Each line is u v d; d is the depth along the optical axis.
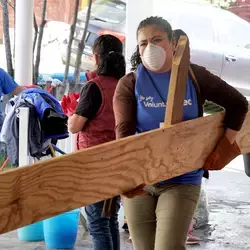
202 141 2.76
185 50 2.54
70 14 12.20
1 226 1.75
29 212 1.83
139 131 3.02
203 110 3.24
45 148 5.42
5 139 5.38
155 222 3.05
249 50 11.69
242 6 13.87
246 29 11.78
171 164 2.53
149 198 3.04
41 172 1.86
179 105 2.57
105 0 12.16
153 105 2.96
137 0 6.97
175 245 2.85
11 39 11.72
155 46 2.83
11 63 9.86
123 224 5.84
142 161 2.33
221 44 11.64
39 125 5.29
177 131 2.54
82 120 3.87
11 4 11.35
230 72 11.62
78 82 10.39
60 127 5.34
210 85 2.94
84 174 2.03
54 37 11.83
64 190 1.95
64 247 5.22
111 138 3.92
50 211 1.91
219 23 11.69
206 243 5.64
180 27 11.57
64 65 11.73
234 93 2.93
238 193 7.86
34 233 5.44
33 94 5.45
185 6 11.70
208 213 6.26
